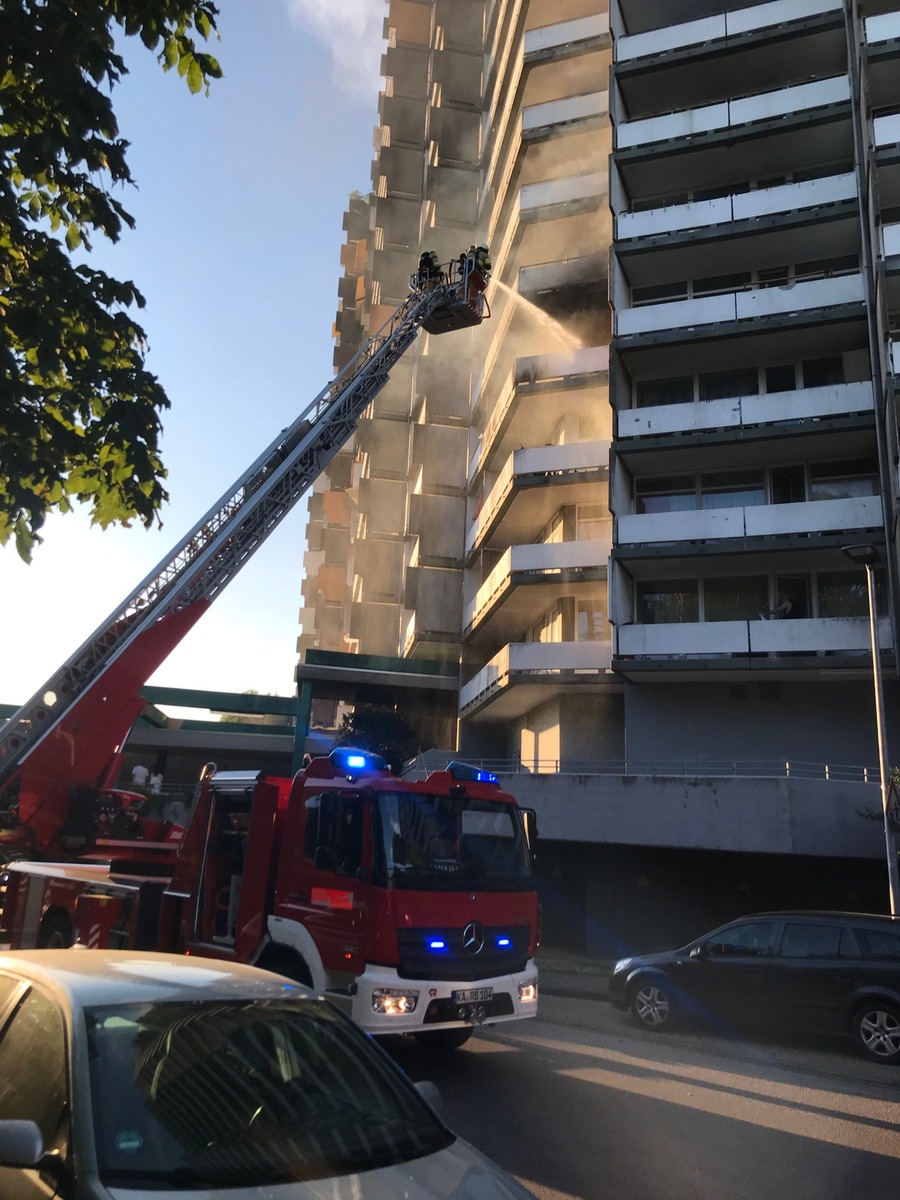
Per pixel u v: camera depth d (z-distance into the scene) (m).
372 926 7.10
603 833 17.72
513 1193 2.93
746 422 22.08
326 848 7.46
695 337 22.95
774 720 21.70
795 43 23.83
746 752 21.73
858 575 21.89
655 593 23.50
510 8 33.25
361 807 7.54
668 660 21.53
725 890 17.97
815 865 17.47
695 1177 5.42
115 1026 3.10
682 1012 10.41
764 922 10.40
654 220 24.27
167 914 9.11
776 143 23.83
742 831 16.53
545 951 18.73
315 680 35.22
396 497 46.19
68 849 12.32
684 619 23.03
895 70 21.83
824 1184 5.40
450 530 37.38
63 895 10.30
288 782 8.72
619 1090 7.41
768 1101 7.28
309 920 7.57
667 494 23.86
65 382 5.83
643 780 17.59
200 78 6.06
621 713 24.91
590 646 23.70
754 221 23.11
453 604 36.38
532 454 25.55
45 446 5.45
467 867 7.77
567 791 18.23
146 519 5.85
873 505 20.70
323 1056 3.38
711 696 22.33
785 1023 9.75
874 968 9.45
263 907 8.07
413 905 7.23
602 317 28.91
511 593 26.19
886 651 19.88
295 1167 2.81
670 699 22.62
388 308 47.56
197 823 9.22
